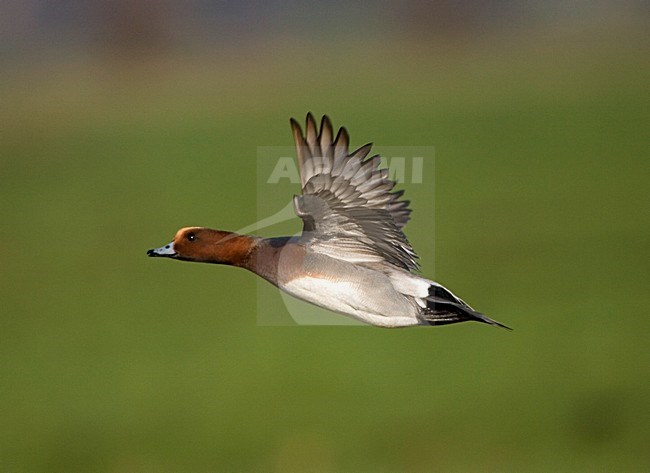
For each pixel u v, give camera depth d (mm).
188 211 21484
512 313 16047
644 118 28016
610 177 22750
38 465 13281
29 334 16750
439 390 14094
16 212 22578
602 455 12531
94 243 20219
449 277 17297
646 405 13344
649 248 18344
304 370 14734
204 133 27969
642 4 43188
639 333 15164
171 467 13195
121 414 14117
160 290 18219
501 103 30391
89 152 27125
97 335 16688
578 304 16172
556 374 14242
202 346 15961
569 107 29609
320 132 6332
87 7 39719
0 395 14852
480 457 12594
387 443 13117
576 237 19000
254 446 13234
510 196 21688
